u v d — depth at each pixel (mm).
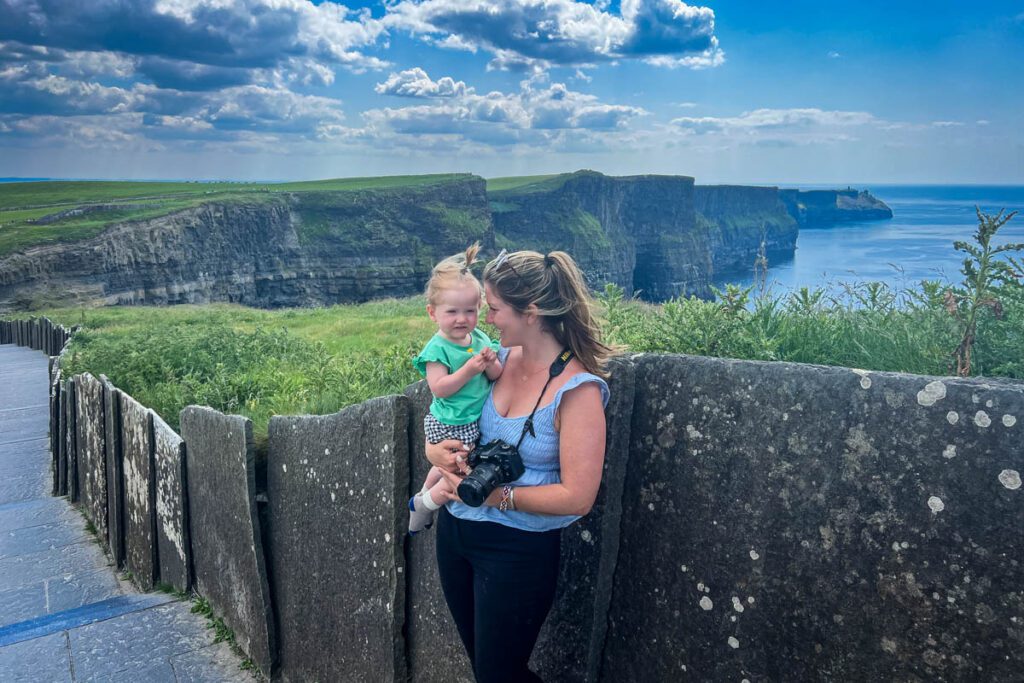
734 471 2141
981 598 1665
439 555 2598
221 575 5051
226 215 103562
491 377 2430
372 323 19641
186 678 4555
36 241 81125
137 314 36406
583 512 2174
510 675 2430
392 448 3305
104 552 7719
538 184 178750
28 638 5102
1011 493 1619
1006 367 3166
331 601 3898
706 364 2232
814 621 1964
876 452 1845
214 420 4867
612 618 2533
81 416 8852
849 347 3869
